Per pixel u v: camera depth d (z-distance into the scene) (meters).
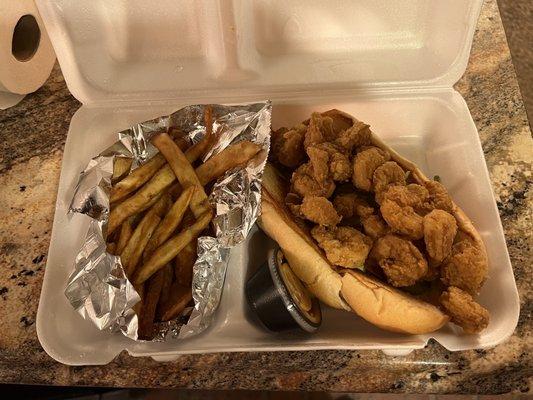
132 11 0.25
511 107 0.29
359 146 0.25
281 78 0.27
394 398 0.31
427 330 0.21
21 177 0.28
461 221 0.23
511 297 0.22
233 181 0.24
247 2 0.25
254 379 0.23
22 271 0.26
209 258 0.22
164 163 0.25
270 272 0.23
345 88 0.27
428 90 0.27
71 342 0.23
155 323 0.23
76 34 0.25
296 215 0.24
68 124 0.30
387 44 0.27
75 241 0.25
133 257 0.23
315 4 0.25
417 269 0.21
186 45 0.26
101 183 0.24
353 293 0.21
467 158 0.26
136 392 0.30
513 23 0.46
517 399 0.30
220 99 0.27
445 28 0.26
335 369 0.22
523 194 0.26
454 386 0.22
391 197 0.22
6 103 0.30
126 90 0.27
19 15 0.27
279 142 0.26
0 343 0.24
